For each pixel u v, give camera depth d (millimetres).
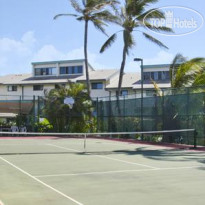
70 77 49875
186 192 7629
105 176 9609
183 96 20703
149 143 21844
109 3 30312
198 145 19562
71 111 28500
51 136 28297
